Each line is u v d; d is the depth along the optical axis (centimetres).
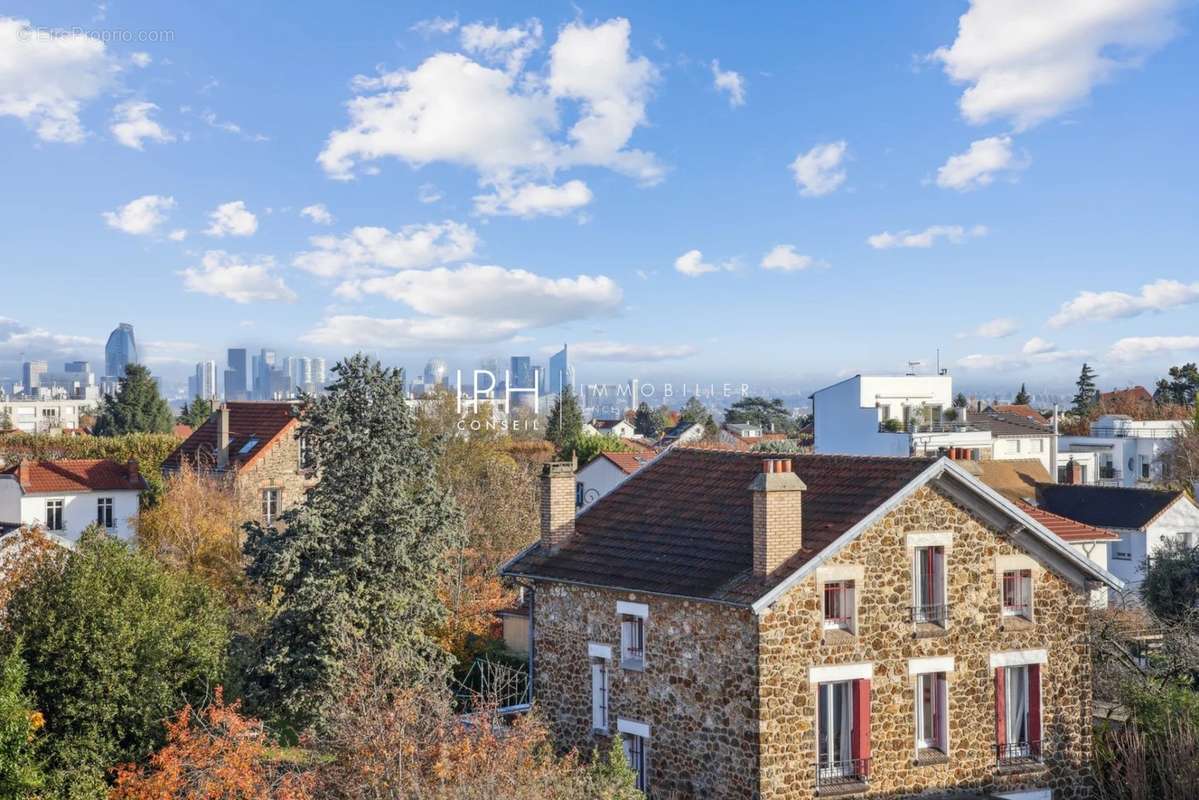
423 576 3200
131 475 5791
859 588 2483
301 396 3253
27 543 3272
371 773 2152
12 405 18500
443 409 6369
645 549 2789
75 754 2598
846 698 2491
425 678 2908
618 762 2353
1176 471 7762
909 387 7938
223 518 4850
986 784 2603
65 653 2664
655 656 2614
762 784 2333
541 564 2950
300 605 2986
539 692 2947
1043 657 2692
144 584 2897
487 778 2011
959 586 2606
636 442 9856
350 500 3102
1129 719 2878
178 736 2420
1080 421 10225
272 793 2289
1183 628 3234
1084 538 4131
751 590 2383
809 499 2691
